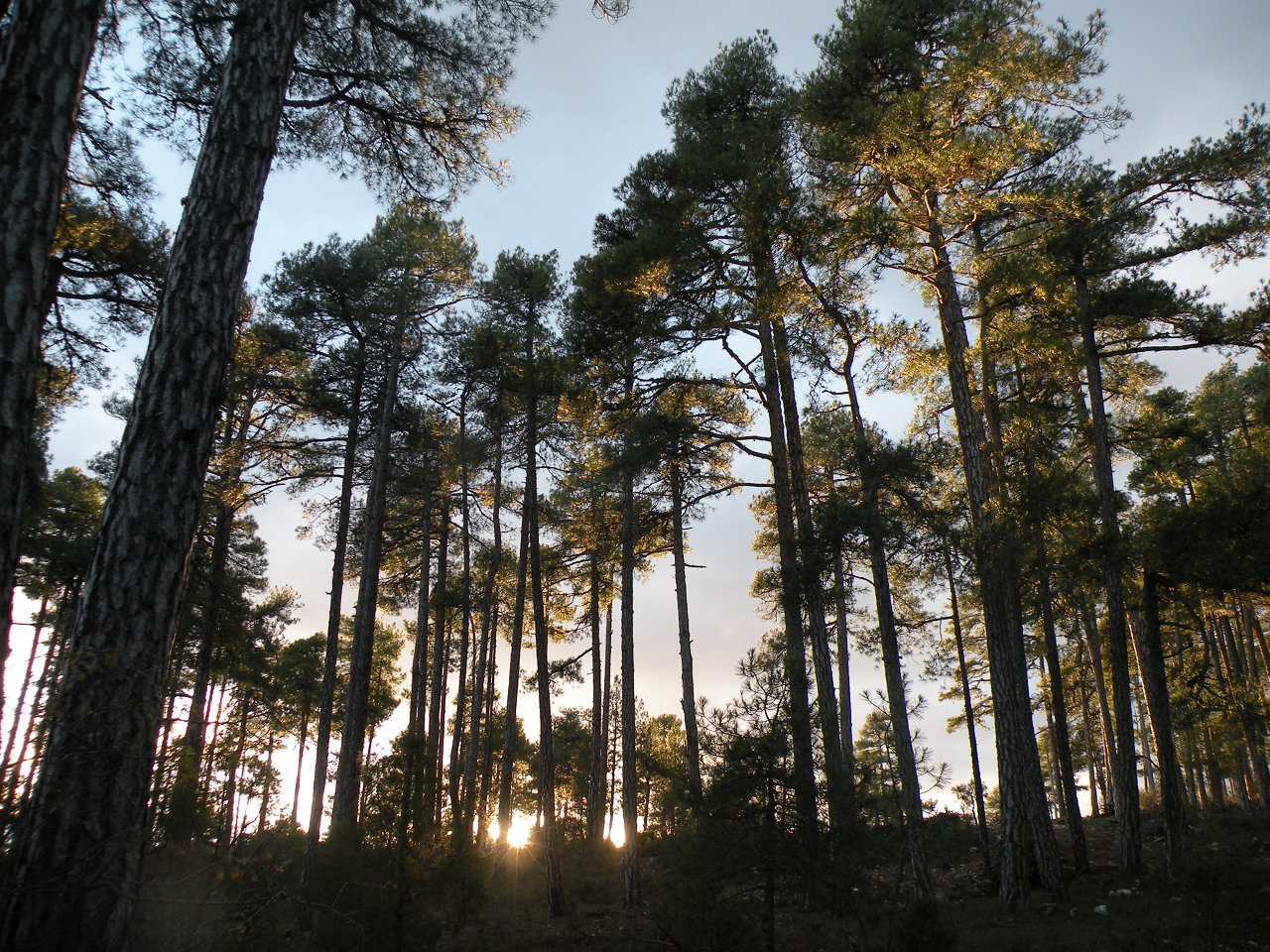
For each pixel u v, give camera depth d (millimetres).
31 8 4008
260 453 17250
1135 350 14609
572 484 19047
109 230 12156
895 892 7484
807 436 17484
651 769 13305
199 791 4562
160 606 4227
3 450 3482
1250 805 22516
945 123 12500
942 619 17078
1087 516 14023
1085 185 13195
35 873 3596
